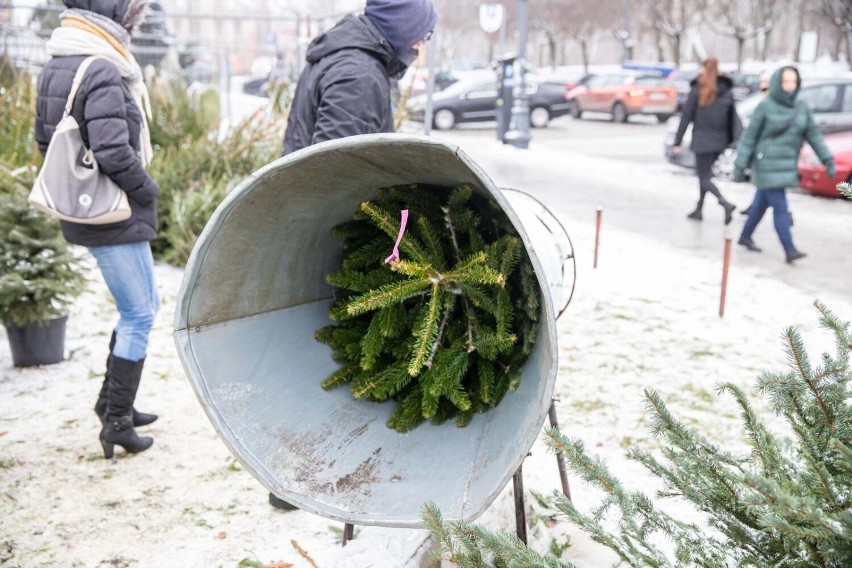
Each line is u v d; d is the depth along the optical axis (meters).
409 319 2.17
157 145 8.11
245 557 2.78
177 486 3.25
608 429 3.80
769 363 4.70
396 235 2.04
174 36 15.88
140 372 3.41
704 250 7.82
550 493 3.08
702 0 38.88
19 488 3.20
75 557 2.78
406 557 2.40
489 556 2.11
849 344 1.87
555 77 25.56
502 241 2.01
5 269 4.26
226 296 2.03
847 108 11.83
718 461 1.90
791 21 48.09
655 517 1.93
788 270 7.07
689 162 12.83
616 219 9.36
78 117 3.03
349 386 2.22
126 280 3.24
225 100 14.52
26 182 5.58
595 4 45.91
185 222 6.52
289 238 2.11
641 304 5.87
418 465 2.00
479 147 16.44
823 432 1.83
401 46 2.86
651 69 27.02
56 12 12.75
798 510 1.46
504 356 2.10
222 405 1.95
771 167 7.26
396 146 1.77
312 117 2.85
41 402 4.03
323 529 2.95
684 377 4.48
